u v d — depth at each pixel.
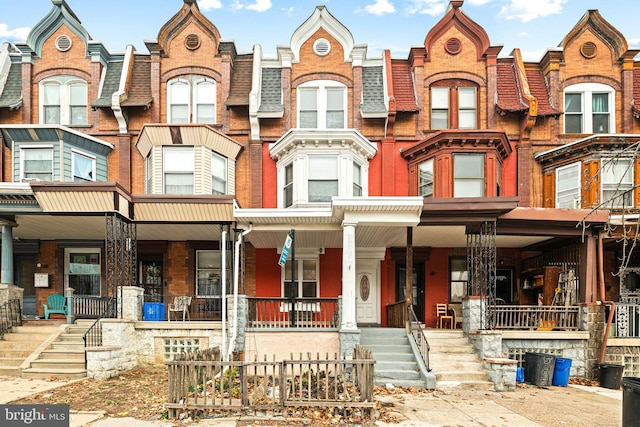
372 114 16.86
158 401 9.18
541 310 13.56
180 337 13.52
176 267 17.17
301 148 15.95
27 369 11.82
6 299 13.65
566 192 16.28
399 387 11.18
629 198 15.28
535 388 11.70
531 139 17.27
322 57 17.75
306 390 9.21
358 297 17.22
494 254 13.15
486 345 12.40
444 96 17.66
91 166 16.47
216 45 17.67
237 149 16.70
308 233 14.61
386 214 12.88
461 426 7.94
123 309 13.44
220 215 13.56
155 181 15.36
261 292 16.98
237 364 8.11
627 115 17.27
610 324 13.05
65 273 17.42
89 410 8.52
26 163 15.35
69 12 17.92
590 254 13.69
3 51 18.30
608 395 11.03
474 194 15.71
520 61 17.89
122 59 18.55
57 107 17.72
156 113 17.31
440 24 17.75
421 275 17.80
